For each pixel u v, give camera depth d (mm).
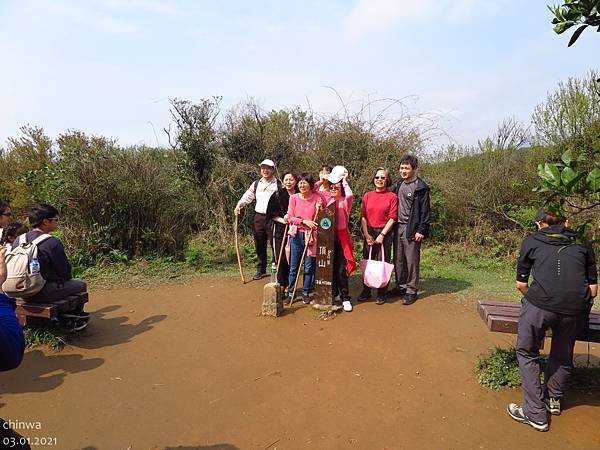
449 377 3814
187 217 9125
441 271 7418
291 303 5656
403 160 5539
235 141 10609
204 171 10016
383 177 5602
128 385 3703
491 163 10094
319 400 3455
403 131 9938
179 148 10031
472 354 4246
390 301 5801
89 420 3201
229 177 9789
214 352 4328
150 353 4312
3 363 2254
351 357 4195
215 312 5434
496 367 3750
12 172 11938
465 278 7016
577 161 2369
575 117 9203
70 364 4078
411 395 3529
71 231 7535
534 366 3145
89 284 6625
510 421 3195
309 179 5441
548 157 9344
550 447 2893
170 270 7371
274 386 3672
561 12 2232
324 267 5355
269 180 6648
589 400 3461
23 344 2352
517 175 9805
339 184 5383
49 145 12422
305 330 4844
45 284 4383
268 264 7859
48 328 4535
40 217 4488
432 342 4508
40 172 8516
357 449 2871
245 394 3553
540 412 3068
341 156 9789
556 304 3000
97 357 4227
